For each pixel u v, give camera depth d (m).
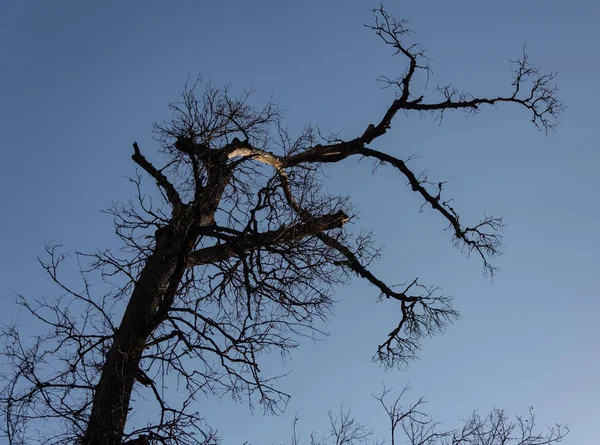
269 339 10.74
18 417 8.84
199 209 11.33
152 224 11.80
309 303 11.22
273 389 10.67
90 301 9.91
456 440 10.23
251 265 11.06
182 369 10.30
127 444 9.27
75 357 9.67
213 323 10.72
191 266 11.95
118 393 9.73
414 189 16.31
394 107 16.81
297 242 11.39
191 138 12.02
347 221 12.24
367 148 15.98
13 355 9.11
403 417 10.30
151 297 11.11
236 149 12.61
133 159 12.72
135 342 10.41
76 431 9.07
